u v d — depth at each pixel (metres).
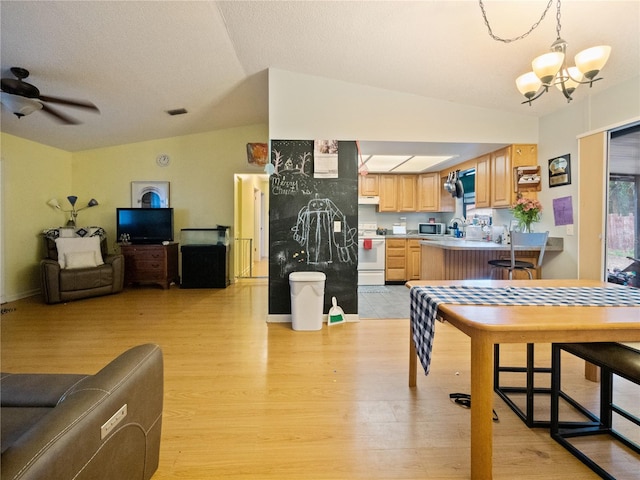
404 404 1.93
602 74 2.68
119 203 5.61
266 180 8.16
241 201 6.42
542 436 1.64
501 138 3.68
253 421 1.76
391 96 3.55
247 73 3.62
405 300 4.55
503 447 1.55
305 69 3.39
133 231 5.37
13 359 2.53
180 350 2.75
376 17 2.46
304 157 3.51
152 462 1.25
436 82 3.28
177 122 4.99
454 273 3.84
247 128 5.74
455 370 2.37
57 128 4.42
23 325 3.38
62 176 5.31
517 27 2.34
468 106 3.63
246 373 2.33
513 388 2.10
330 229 3.54
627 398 1.97
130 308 4.11
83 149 5.43
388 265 5.75
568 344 1.57
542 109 3.49
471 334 1.30
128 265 5.20
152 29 2.69
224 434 1.65
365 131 3.54
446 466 1.43
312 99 3.50
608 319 1.29
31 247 4.73
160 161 5.67
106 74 3.33
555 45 1.87
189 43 2.94
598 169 3.00
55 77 3.26
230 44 2.98
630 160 2.94
